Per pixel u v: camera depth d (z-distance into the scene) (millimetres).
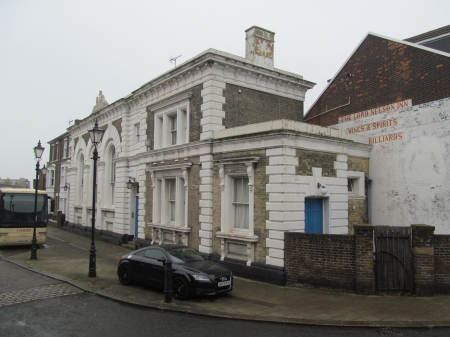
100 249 21062
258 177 12953
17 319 8539
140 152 20141
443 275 10445
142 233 19688
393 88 15820
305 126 13016
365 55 17156
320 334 7742
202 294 10008
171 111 17844
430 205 14211
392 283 10594
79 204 30625
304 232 12391
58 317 8719
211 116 15125
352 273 10836
